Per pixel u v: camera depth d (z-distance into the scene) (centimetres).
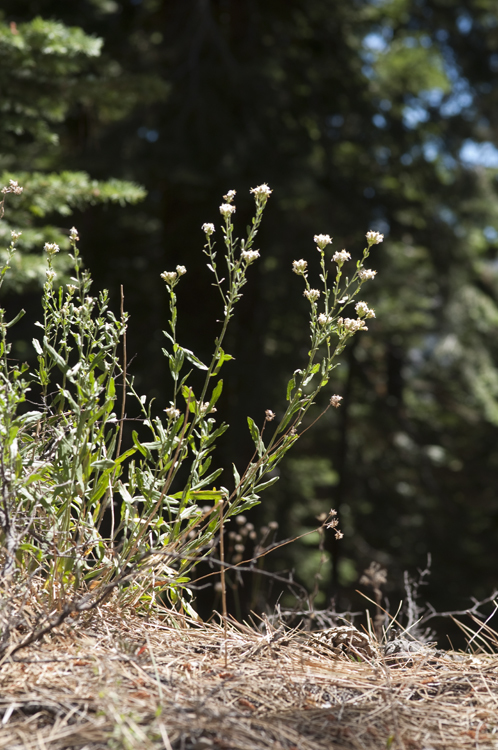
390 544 1234
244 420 736
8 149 473
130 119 734
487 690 151
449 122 991
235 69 742
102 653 147
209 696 130
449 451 1302
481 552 1252
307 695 142
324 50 894
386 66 920
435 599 1130
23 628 154
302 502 1156
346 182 865
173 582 181
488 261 1312
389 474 1271
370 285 905
